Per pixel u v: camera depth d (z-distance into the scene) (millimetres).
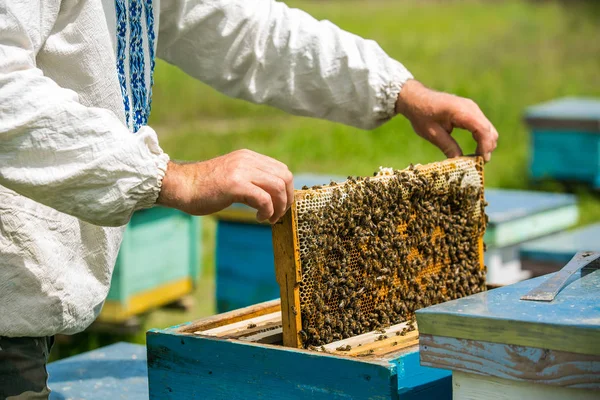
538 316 1403
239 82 2371
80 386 2373
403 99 2344
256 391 1736
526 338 1391
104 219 1617
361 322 1935
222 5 2258
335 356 1616
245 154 1641
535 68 14391
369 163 9477
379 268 1958
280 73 2340
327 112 2406
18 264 1770
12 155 1561
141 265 5016
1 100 1534
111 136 1581
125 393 2318
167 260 5254
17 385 1795
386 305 1993
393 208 1985
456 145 2299
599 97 12211
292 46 2314
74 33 1755
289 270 1777
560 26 17984
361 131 10898
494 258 4316
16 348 1800
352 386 1592
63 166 1572
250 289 4590
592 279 1653
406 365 1623
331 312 1874
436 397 1691
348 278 1885
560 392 1391
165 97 13000
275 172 1628
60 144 1565
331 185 1856
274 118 12422
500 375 1433
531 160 8312
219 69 2348
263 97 2377
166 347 1885
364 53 2340
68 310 1862
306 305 1806
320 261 1822
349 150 10070
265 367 1714
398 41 16562
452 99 2283
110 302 4910
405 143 10297
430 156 9711
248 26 2295
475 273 2254
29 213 1773
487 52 15641
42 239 1797
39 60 1755
